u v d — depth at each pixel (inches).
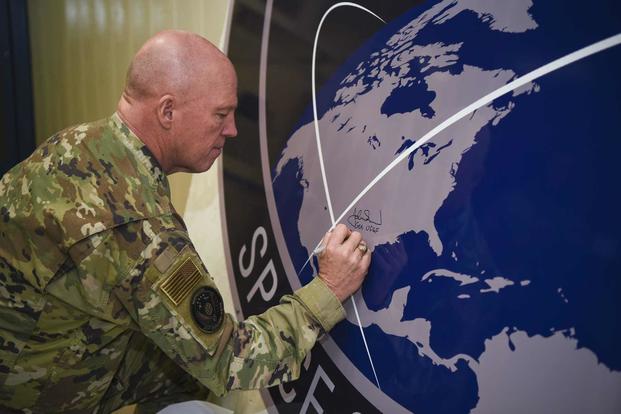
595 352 27.7
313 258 44.1
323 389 42.9
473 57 32.4
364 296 39.1
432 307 34.7
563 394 29.0
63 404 40.3
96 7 73.5
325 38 42.9
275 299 48.5
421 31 35.4
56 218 34.9
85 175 35.8
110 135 37.5
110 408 47.0
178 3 60.3
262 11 49.3
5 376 38.6
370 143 38.7
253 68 50.5
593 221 27.5
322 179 43.0
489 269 31.7
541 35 29.3
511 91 30.5
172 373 49.2
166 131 37.5
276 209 48.0
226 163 54.4
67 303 36.4
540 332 29.7
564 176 28.5
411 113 35.8
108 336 38.2
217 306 35.6
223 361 35.5
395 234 36.8
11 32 88.6
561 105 28.5
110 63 72.9
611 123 26.8
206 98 37.0
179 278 34.1
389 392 37.8
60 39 82.1
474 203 32.3
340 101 41.4
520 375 30.7
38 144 93.4
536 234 29.6
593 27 27.3
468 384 33.1
